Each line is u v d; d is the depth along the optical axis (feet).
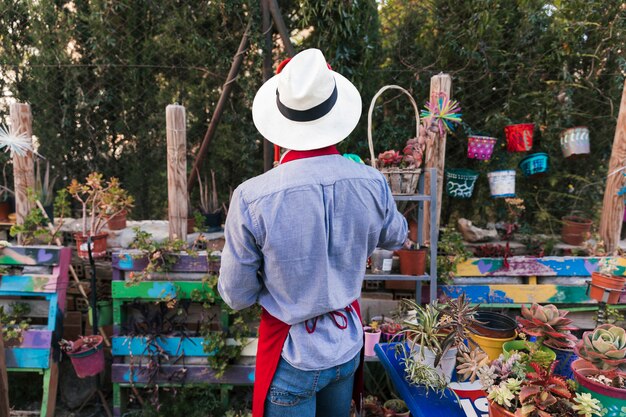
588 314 7.70
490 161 8.89
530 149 8.50
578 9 8.20
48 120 9.25
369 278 6.79
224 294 3.61
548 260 7.52
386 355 5.36
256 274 3.49
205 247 7.89
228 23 8.89
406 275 6.83
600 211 8.93
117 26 8.95
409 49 8.73
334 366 3.62
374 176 3.52
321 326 3.58
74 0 8.86
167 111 7.36
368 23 8.45
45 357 7.02
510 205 8.25
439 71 8.63
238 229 3.25
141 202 9.66
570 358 4.66
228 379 7.29
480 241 8.51
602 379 3.63
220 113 8.46
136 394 7.33
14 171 7.93
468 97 8.68
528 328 4.43
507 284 7.57
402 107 8.90
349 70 8.38
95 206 7.80
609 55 8.41
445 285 7.47
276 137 3.50
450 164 9.03
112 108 9.31
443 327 4.41
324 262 3.28
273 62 8.91
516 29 8.37
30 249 7.21
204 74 9.18
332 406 3.98
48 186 8.50
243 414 7.14
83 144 9.39
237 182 9.57
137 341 7.21
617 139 7.71
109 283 8.27
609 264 6.38
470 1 8.13
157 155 9.52
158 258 7.13
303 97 3.31
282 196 3.17
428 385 4.42
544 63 8.44
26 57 9.05
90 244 7.24
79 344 6.87
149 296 7.19
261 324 3.89
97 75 9.12
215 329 7.75
